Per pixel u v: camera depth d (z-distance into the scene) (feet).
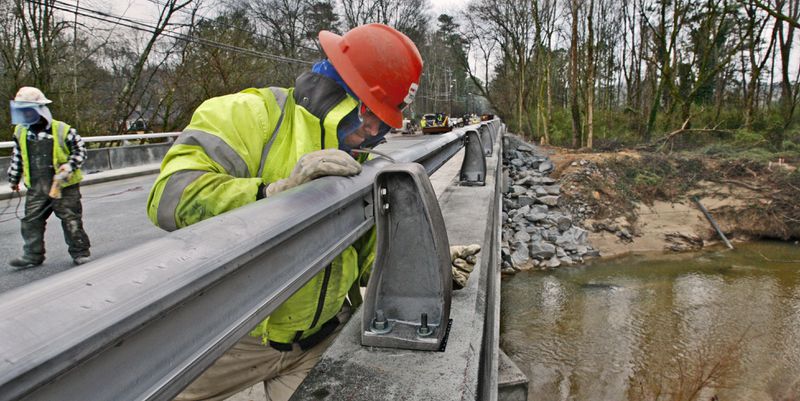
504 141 78.43
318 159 4.76
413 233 5.63
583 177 58.65
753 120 76.74
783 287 36.45
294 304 5.31
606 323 30.09
